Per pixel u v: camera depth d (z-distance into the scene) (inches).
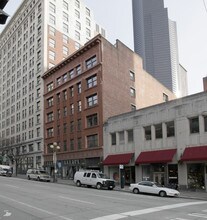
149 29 6161.4
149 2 6446.9
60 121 2278.5
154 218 527.8
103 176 1364.4
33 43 2970.0
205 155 1152.2
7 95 3599.9
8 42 3730.3
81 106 2015.3
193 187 1219.2
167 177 1330.0
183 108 1298.0
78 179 1441.9
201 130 1217.4
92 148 1845.5
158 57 5905.5
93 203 737.6
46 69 2706.7
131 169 1534.2
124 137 1603.1
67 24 3056.1
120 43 2065.7
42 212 592.4
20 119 3105.3
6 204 709.9
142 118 1498.5
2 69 3870.6
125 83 2044.8
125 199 847.1
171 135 1354.6
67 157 2119.8
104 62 1879.9
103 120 1787.6
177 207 686.5
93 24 3508.9
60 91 2313.0
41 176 1838.1
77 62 2128.4
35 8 3011.8
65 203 733.3
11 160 2883.9
